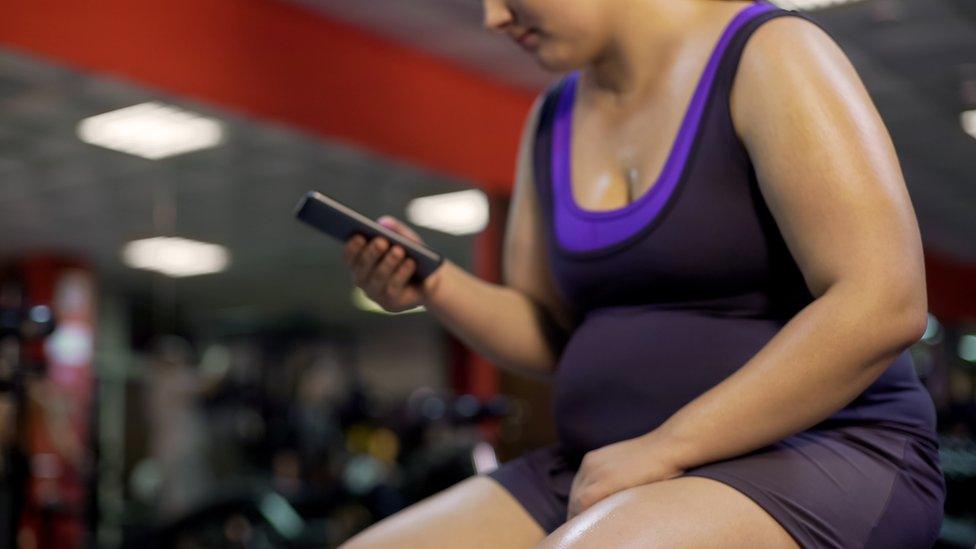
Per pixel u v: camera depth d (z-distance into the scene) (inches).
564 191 39.3
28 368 123.6
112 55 187.9
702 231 33.9
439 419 180.1
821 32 34.2
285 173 271.1
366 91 236.8
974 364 283.1
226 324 228.4
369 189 287.7
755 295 34.8
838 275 30.2
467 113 263.1
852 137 31.1
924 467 33.1
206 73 203.3
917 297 29.9
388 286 41.6
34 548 154.8
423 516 38.6
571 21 37.3
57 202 253.3
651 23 37.3
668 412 34.5
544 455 40.1
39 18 177.9
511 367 45.0
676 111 35.8
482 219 317.7
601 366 36.1
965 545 65.6
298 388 219.6
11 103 216.4
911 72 267.6
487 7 38.7
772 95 32.3
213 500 179.3
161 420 203.5
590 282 36.9
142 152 250.2
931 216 441.4
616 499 29.8
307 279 315.3
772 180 32.0
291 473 201.3
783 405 29.7
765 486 29.7
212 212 280.5
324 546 186.7
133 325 257.6
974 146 337.1
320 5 224.2
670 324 35.2
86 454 181.0
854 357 29.3
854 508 30.4
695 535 28.2
